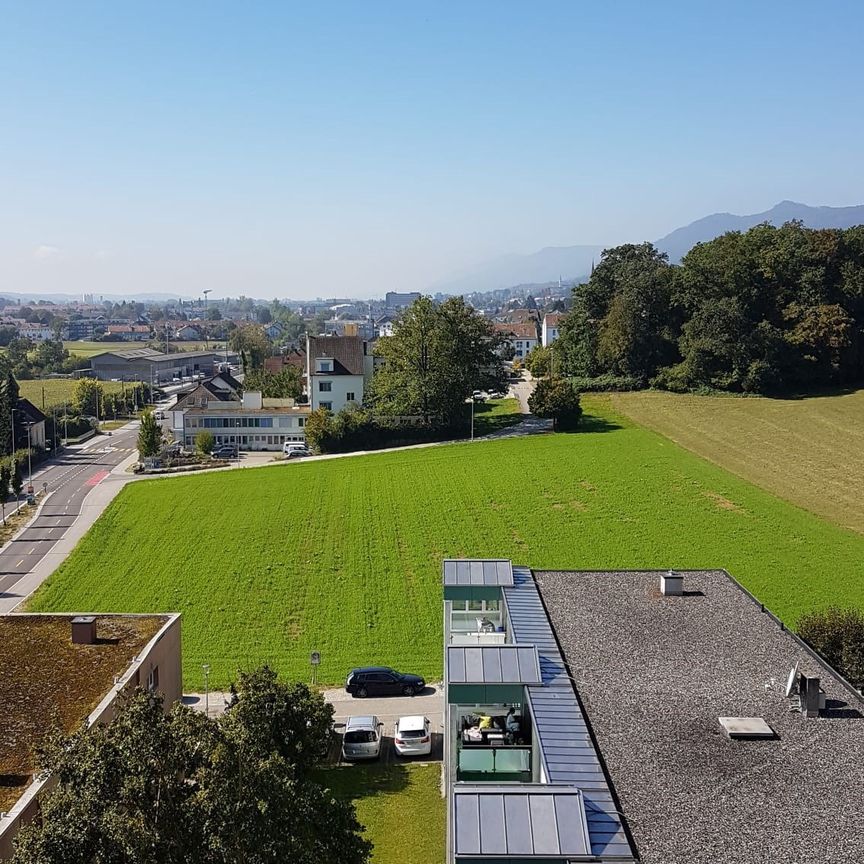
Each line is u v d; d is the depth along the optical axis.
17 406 122.56
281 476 98.81
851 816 20.36
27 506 89.75
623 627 31.81
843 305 138.00
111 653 38.88
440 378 118.94
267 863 20.31
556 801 19.47
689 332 135.25
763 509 80.50
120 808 20.48
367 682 48.78
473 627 35.41
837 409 119.56
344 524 79.81
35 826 20.83
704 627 31.89
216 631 58.88
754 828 19.84
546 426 121.31
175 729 21.59
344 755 40.66
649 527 76.44
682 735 24.16
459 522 79.44
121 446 132.38
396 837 33.28
